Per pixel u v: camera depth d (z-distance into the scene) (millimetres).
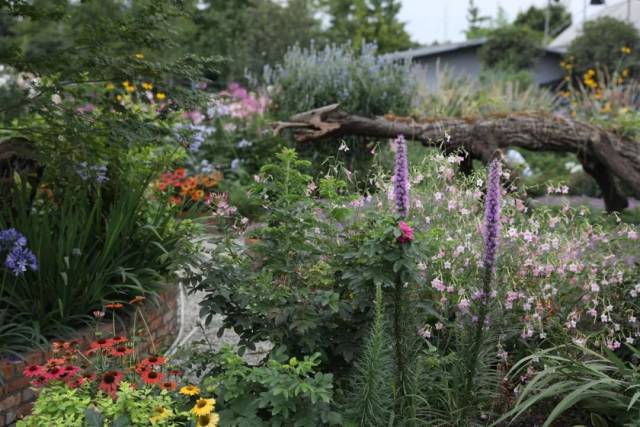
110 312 4160
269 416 2924
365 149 8781
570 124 7160
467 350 3166
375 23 35469
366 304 3127
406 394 3023
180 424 2713
